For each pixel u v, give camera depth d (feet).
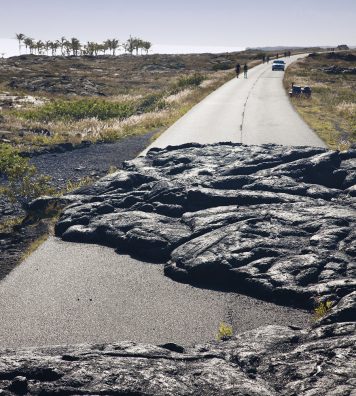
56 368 19.13
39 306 31.58
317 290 30.76
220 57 406.62
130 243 39.93
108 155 77.56
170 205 45.42
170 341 27.50
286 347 22.53
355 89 178.09
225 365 20.17
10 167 66.13
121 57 429.79
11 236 44.91
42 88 215.72
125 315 30.45
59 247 41.37
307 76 221.05
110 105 136.98
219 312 30.71
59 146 83.76
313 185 47.42
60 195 54.85
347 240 36.06
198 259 35.24
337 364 19.98
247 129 86.38
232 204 44.98
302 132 82.79
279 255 35.01
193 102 130.31
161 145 77.41
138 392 17.75
